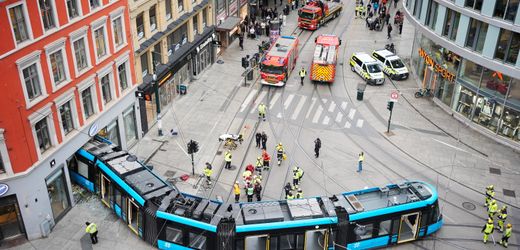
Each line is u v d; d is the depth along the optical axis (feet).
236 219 85.35
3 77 78.59
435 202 92.58
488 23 119.03
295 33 202.08
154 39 127.13
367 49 185.47
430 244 95.14
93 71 101.55
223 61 172.65
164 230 87.51
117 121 114.42
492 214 95.35
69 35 91.91
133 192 91.04
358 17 220.23
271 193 108.27
